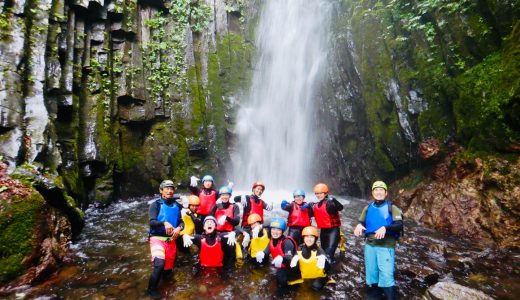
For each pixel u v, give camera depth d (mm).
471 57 7816
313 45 13359
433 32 8727
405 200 8586
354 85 11188
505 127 6680
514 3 6879
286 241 4891
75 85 9484
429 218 7578
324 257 4602
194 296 4477
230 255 5496
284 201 6039
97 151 9570
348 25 11578
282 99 14000
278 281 4684
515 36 6816
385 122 9914
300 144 13297
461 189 7203
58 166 7207
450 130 8094
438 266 5336
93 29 10477
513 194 6277
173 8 12781
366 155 10867
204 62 13055
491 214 6488
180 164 11672
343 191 11930
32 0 8297
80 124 9461
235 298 4430
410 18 9414
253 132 13508
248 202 6191
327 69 12266
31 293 4504
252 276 5082
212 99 12805
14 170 5848
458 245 6230
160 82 11828
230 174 12555
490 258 5621
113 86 10578
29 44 7793
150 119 11312
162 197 5117
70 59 9258
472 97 7371
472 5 7816
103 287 4719
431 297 4133
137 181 10891
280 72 14336
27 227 5027
